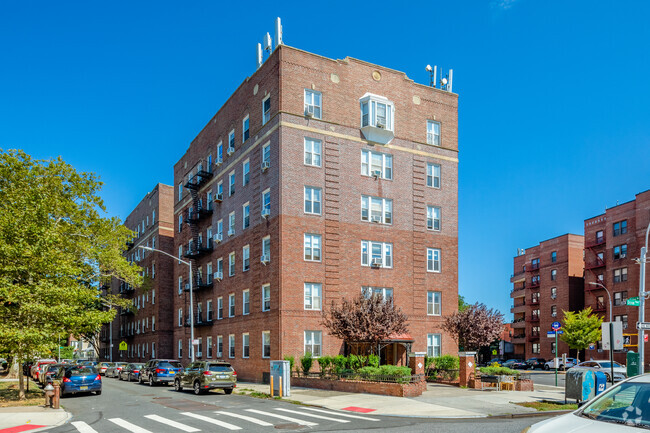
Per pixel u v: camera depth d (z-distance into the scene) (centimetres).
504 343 8875
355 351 3534
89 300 2702
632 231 5969
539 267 7888
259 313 3641
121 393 2920
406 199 3925
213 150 4678
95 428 1606
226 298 4212
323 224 3600
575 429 641
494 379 2816
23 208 2700
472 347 3541
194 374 2841
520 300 8656
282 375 2516
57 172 3494
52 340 2452
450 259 4047
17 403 2319
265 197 3703
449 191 4128
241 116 4147
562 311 7212
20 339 2250
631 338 5766
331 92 3756
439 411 1934
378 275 3734
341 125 3753
